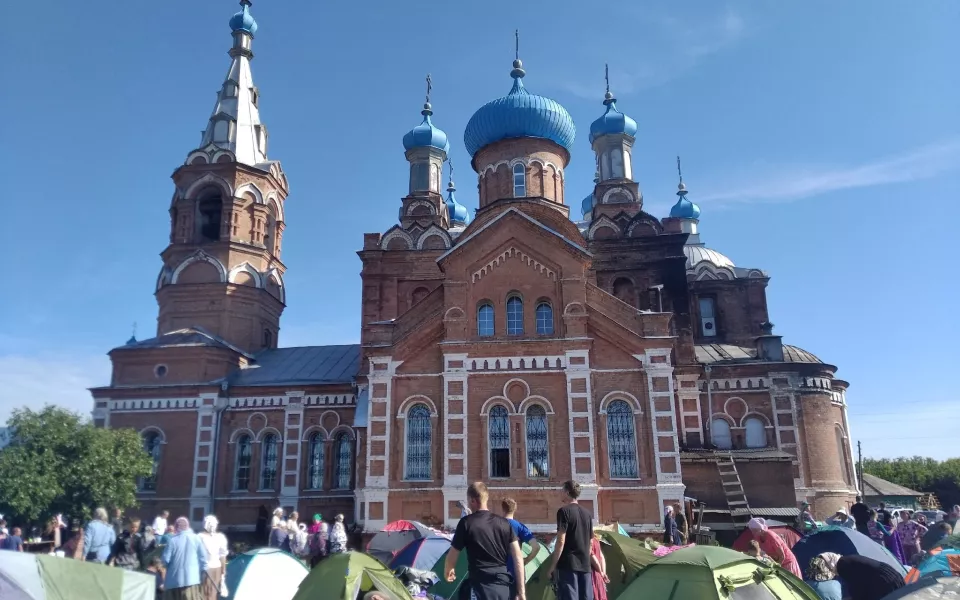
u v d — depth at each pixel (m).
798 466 39.16
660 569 11.42
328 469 40.81
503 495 29.94
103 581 11.85
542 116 40.25
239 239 46.97
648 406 30.55
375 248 41.25
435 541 19.30
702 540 27.86
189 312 45.78
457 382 31.44
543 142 40.44
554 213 36.25
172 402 42.25
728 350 43.19
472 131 41.59
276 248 49.97
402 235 41.78
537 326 32.28
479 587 9.96
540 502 29.72
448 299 32.62
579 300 32.00
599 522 29.16
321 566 12.27
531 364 31.36
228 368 43.69
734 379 40.94
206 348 42.81
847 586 11.61
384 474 30.83
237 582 16.61
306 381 42.06
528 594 14.45
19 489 29.98
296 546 26.34
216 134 49.19
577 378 30.91
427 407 31.77
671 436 29.94
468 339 32.06
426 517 30.03
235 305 45.97
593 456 29.88
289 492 40.53
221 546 17.73
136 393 42.50
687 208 56.91
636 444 30.25
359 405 35.47
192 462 41.22
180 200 47.22
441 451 31.00
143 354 43.47
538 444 30.69
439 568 17.33
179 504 40.56
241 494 40.91
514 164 40.12
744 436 40.06
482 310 32.78
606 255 39.41
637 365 31.11
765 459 33.31
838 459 40.19
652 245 39.19
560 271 32.59
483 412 31.03
